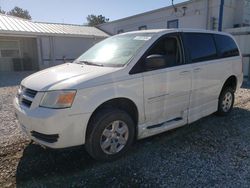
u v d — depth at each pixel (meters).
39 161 3.37
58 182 2.88
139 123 3.60
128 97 3.34
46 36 18.98
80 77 3.12
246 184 2.82
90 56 4.25
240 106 6.39
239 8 14.14
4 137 4.22
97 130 3.16
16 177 2.98
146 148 3.78
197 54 4.42
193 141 4.05
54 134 2.89
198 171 3.11
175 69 3.90
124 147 3.48
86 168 3.20
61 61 20.34
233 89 5.58
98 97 3.06
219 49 5.01
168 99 3.87
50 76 3.32
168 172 3.09
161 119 3.89
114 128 3.34
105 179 2.95
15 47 18.72
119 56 3.72
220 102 5.25
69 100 2.89
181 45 4.18
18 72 17.23
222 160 3.39
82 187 2.79
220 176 2.99
